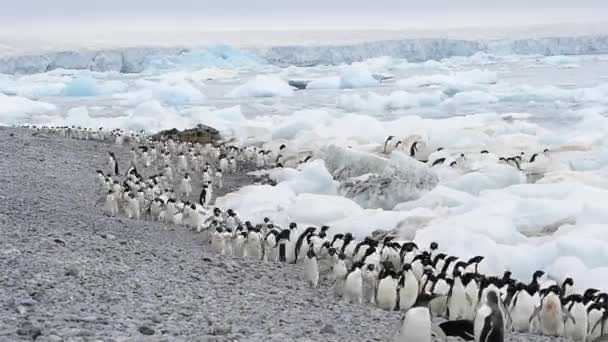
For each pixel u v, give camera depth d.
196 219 22.64
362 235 21.77
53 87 94.25
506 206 23.12
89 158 34.59
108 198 23.47
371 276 14.68
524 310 13.23
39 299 10.38
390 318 13.08
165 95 86.31
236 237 19.53
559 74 111.25
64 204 23.80
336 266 15.11
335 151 33.44
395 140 41.19
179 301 11.82
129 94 89.25
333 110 74.75
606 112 63.44
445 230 19.97
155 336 8.99
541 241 20.16
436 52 162.12
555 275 17.33
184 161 34.94
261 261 18.69
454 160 32.88
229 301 12.61
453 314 12.95
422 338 9.98
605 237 19.45
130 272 13.41
